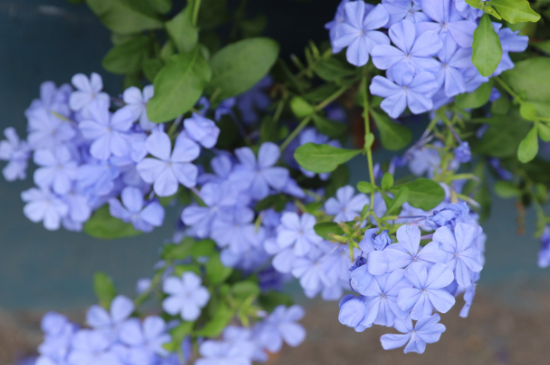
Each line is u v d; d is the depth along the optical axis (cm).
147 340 63
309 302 142
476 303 148
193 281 63
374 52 53
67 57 70
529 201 66
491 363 138
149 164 55
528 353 140
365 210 54
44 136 62
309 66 61
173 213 92
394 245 51
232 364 64
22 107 72
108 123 56
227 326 64
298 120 65
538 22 58
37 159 59
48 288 97
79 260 96
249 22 65
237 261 64
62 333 64
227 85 58
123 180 58
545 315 146
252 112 65
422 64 53
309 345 139
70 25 69
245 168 59
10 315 133
